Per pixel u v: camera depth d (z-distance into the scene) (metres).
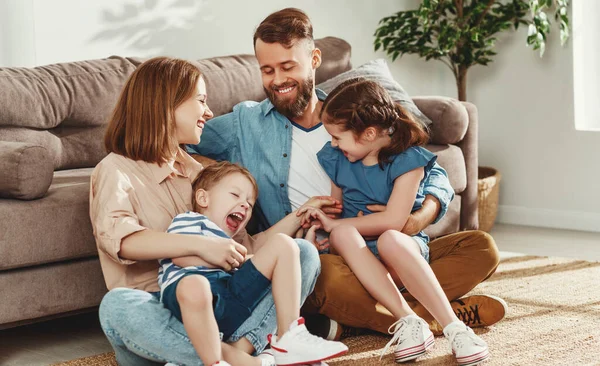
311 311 2.05
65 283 2.13
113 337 1.77
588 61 3.92
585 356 1.92
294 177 2.27
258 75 3.05
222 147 2.34
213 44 3.51
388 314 2.04
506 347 2.00
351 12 4.01
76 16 3.05
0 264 1.99
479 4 3.81
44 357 2.10
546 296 2.51
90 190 1.94
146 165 1.94
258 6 3.67
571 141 3.90
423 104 3.08
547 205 4.00
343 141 2.06
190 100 1.97
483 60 3.90
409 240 1.97
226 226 1.92
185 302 1.65
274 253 1.77
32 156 2.04
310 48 2.18
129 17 3.21
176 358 1.75
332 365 1.89
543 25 3.74
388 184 2.09
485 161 4.21
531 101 4.02
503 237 3.70
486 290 2.60
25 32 2.89
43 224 2.06
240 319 1.77
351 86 2.05
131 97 1.94
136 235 1.81
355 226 2.04
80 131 2.72
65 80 2.69
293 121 2.30
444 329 1.89
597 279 2.74
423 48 3.90
